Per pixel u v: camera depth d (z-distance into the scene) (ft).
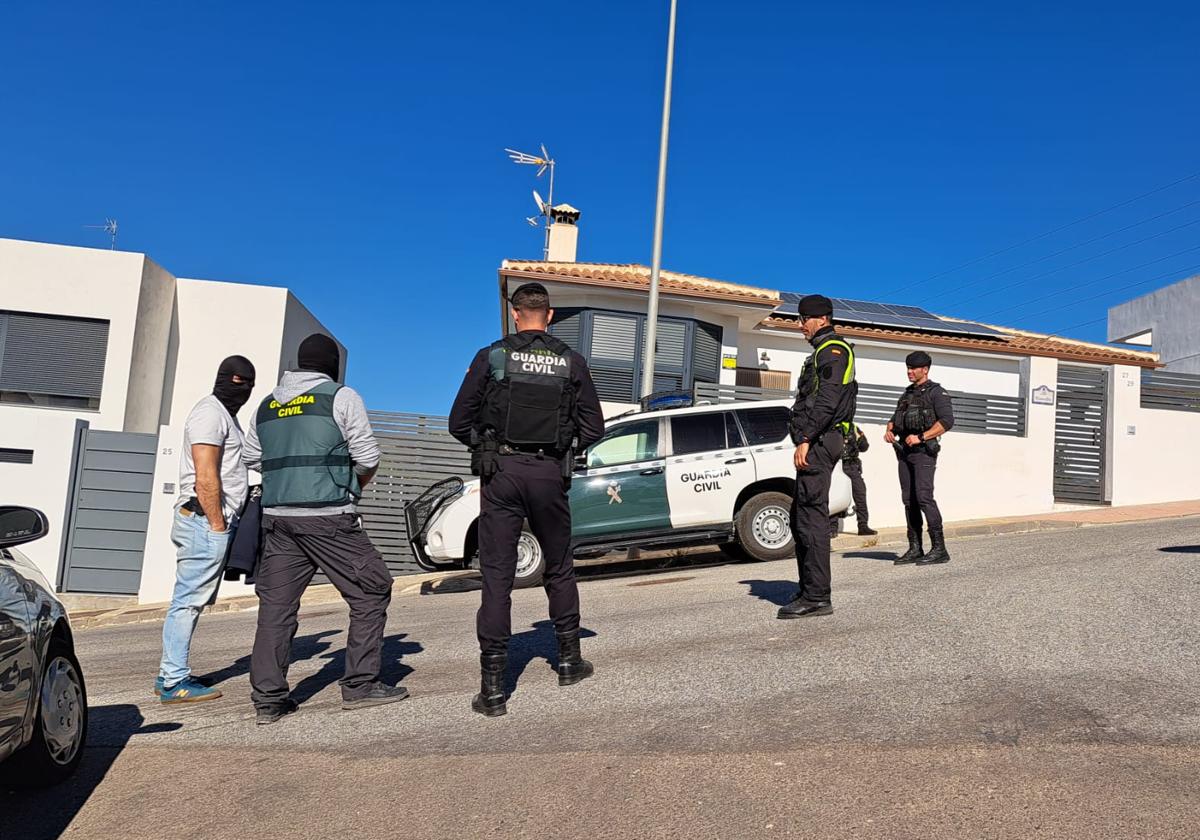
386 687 15.74
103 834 10.71
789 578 27.71
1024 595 20.57
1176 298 87.15
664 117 47.19
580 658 15.96
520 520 14.74
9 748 10.57
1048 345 59.26
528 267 51.75
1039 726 11.99
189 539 17.08
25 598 11.57
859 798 10.07
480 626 14.55
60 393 56.44
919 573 25.68
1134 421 50.96
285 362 66.33
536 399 14.47
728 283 55.31
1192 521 40.81
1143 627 16.83
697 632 19.39
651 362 46.42
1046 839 8.86
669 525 34.65
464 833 10.00
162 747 14.01
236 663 21.80
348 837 10.15
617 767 11.53
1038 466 49.19
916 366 27.73
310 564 15.65
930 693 13.75
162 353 61.46
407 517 35.96
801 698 13.93
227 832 10.54
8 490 49.06
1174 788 9.84
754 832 9.45
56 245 56.85
